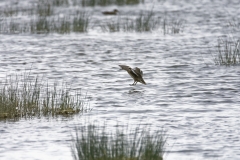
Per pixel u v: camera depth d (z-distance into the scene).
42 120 39.44
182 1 127.19
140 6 117.94
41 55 69.88
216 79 54.38
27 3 120.19
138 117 40.09
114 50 73.25
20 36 85.25
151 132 35.81
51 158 31.36
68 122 38.78
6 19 99.25
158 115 40.62
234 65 61.62
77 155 31.48
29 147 33.38
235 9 112.44
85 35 86.50
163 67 61.34
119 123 38.28
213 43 76.94
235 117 39.81
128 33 87.81
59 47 75.94
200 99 46.00
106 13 105.38
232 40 78.56
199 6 117.62
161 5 119.56
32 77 56.06
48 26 90.00
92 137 30.55
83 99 46.19
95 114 41.06
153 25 91.25
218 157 31.25
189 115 40.59
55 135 35.72
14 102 41.22
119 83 53.31
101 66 62.72
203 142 33.84
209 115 40.47
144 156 29.36
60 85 52.03
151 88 50.75
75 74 57.94
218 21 97.44
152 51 72.00
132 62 64.75
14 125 38.22
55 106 41.91
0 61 65.69
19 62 65.06
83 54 70.62
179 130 36.50
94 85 52.31
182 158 31.14
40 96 46.16
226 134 35.47
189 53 70.06
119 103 44.72
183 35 84.62
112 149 29.41
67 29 89.06
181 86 51.44
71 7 115.69
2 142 34.44
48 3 115.25
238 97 46.53
